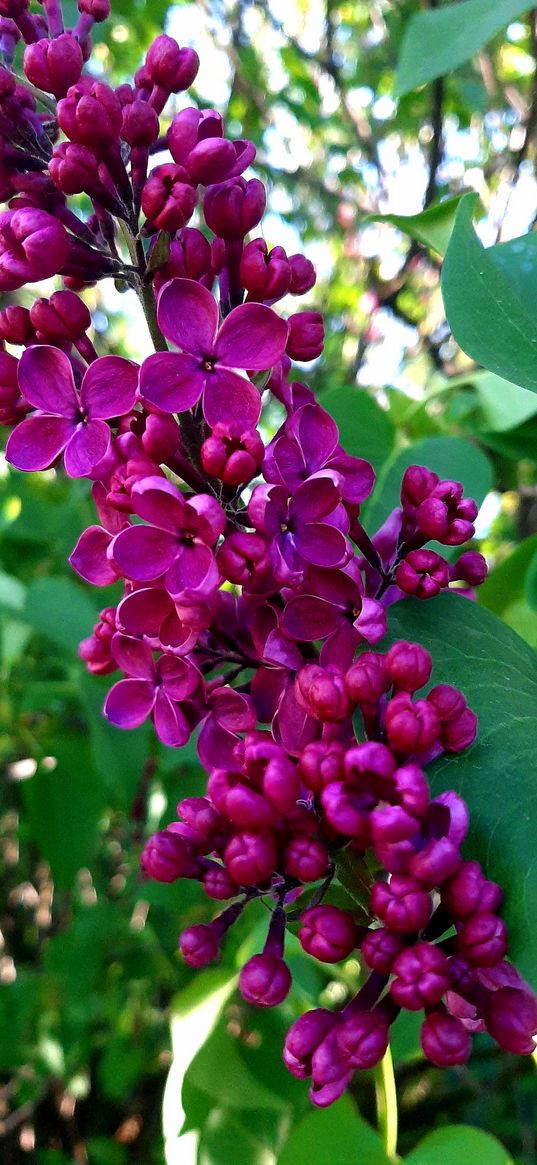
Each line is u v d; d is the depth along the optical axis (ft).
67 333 0.39
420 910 0.30
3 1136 1.38
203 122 0.40
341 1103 0.43
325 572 0.36
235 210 0.39
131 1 1.31
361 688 0.33
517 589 0.64
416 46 0.48
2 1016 1.10
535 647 0.61
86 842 0.97
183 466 0.37
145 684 0.40
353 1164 0.42
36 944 1.45
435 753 0.35
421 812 0.30
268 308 0.35
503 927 0.30
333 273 1.61
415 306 1.45
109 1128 1.38
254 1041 0.68
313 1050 0.32
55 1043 1.12
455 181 1.34
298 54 1.44
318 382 1.43
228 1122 0.57
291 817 0.32
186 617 0.34
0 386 0.40
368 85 1.46
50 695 0.96
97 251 0.40
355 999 0.33
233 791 0.32
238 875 0.32
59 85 0.40
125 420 0.38
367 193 1.48
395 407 0.78
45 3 0.45
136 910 1.15
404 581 0.38
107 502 0.39
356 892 0.35
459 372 1.19
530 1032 0.30
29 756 1.07
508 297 0.40
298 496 0.35
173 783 0.88
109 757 0.84
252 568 0.34
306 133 1.58
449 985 0.30
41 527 1.02
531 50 1.05
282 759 0.32
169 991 1.16
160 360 0.35
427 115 1.32
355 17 1.49
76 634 0.82
